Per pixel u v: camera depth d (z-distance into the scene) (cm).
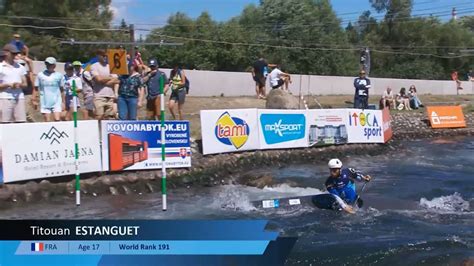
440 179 1538
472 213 1081
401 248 833
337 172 1093
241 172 1596
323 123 1945
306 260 777
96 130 1295
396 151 2170
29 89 1346
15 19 4653
